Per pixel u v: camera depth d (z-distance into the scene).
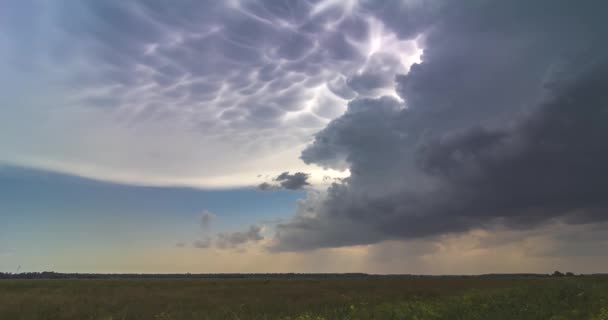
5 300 23.27
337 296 27.19
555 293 20.41
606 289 22.91
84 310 20.97
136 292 32.41
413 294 29.06
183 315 19.70
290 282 52.25
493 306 15.72
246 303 23.81
